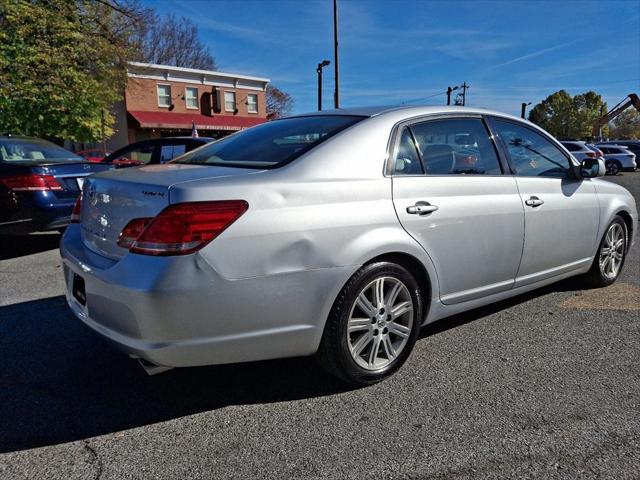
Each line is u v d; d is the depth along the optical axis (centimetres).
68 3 1719
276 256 241
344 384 289
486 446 230
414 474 213
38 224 570
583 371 303
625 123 8094
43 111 1633
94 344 349
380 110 318
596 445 230
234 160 294
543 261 379
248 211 236
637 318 388
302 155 270
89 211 281
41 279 508
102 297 244
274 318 245
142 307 224
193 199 227
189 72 3103
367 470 216
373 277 274
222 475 214
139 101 2942
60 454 229
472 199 321
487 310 409
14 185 562
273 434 243
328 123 309
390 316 288
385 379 294
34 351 337
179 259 223
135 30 1980
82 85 1700
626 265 552
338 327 264
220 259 229
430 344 344
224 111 3316
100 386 291
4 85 1539
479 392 279
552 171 394
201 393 283
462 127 338
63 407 269
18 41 1582
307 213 251
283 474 214
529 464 218
